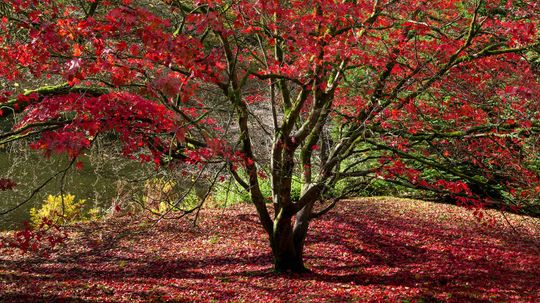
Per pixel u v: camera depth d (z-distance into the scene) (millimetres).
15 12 5898
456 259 10766
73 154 4836
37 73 5566
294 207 8500
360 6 6652
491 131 8008
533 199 9219
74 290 8664
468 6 8305
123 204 15008
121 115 5348
